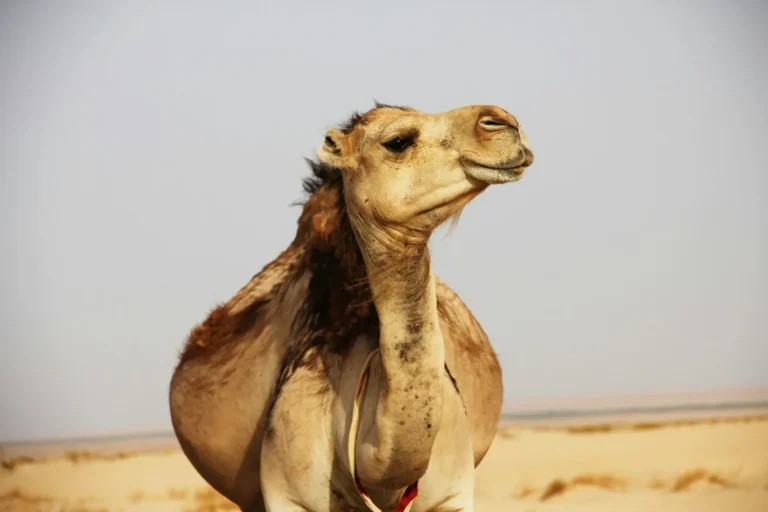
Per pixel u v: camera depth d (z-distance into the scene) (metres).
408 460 9.84
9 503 33.97
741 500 28.64
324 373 10.88
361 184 9.73
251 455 12.47
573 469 38.97
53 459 57.53
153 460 54.69
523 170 9.27
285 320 11.98
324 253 11.42
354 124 10.59
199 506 29.59
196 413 13.06
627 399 171.75
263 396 12.09
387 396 9.73
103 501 33.56
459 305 13.49
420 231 9.61
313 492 10.75
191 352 13.48
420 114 9.70
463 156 9.31
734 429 55.12
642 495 29.88
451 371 11.92
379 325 10.15
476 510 26.88
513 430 68.19
